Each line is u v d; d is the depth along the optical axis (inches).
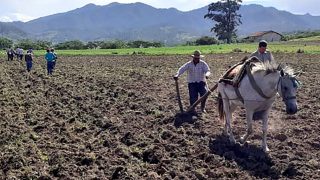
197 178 368.8
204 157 420.5
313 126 528.1
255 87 414.6
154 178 363.9
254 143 461.4
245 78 423.8
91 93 792.3
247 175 376.8
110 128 532.7
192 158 417.7
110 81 966.4
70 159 415.8
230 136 459.2
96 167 395.5
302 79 952.3
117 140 479.2
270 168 391.9
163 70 1242.0
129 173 373.7
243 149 440.1
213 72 1150.3
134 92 781.9
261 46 445.1
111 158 418.6
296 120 561.9
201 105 593.3
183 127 527.8
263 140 433.1
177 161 410.0
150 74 1118.4
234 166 396.8
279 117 575.8
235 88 431.8
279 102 663.8
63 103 708.0
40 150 444.1
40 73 1190.3
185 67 576.1
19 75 1163.3
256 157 418.6
